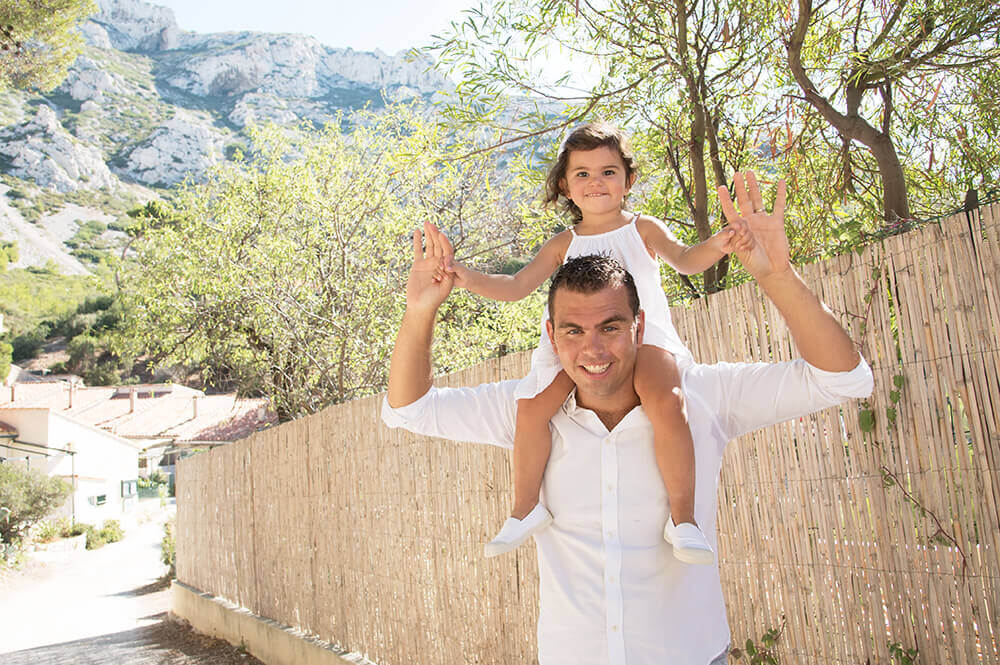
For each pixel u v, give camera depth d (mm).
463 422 2207
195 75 180625
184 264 16141
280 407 14992
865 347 3102
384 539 6602
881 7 4828
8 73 14078
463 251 12414
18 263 114750
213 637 10805
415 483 6141
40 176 139125
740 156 5980
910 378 2947
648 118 5617
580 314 1879
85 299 91000
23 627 14383
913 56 4672
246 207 15562
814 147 5449
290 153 16078
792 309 1800
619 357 1891
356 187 14039
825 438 3254
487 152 5746
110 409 51656
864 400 3096
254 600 9805
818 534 3275
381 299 12812
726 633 1994
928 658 2887
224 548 11008
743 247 1740
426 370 2084
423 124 6715
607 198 2688
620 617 1892
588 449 2000
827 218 5293
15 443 34000
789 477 3393
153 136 153875
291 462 8641
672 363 2051
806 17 4738
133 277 17547
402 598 6320
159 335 16656
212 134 158750
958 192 5090
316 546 7980
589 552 1958
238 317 15273
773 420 2070
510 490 5023
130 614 15180
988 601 2707
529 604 4832
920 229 2920
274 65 182500
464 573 5492
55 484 27516
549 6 5297
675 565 1938
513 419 2215
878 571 3057
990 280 2703
